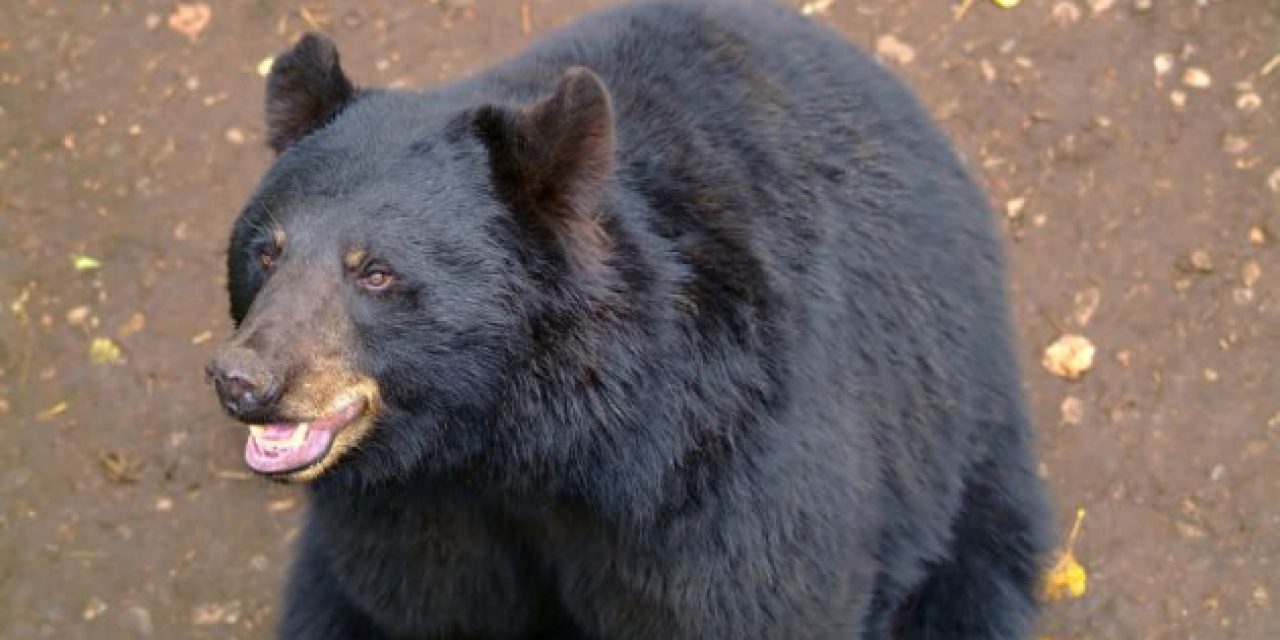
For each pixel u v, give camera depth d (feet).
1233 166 41.96
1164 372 39.52
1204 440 38.55
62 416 40.68
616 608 29.01
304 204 25.29
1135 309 40.42
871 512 29.50
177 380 41.19
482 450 26.50
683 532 27.14
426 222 24.86
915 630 35.17
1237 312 40.04
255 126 45.03
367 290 24.80
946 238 31.96
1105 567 37.24
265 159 44.55
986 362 33.27
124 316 42.16
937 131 33.58
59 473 39.78
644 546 27.48
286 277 24.67
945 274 31.76
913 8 45.11
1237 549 37.06
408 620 30.50
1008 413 34.24
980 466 34.04
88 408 40.81
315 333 24.38
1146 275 40.78
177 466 39.93
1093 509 38.09
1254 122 42.47
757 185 27.91
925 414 31.32
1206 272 40.57
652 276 25.55
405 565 29.32
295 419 24.30
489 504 27.99
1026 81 43.70
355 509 28.35
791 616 28.45
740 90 29.01
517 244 25.12
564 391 25.66
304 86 26.63
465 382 25.43
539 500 27.32
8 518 39.09
